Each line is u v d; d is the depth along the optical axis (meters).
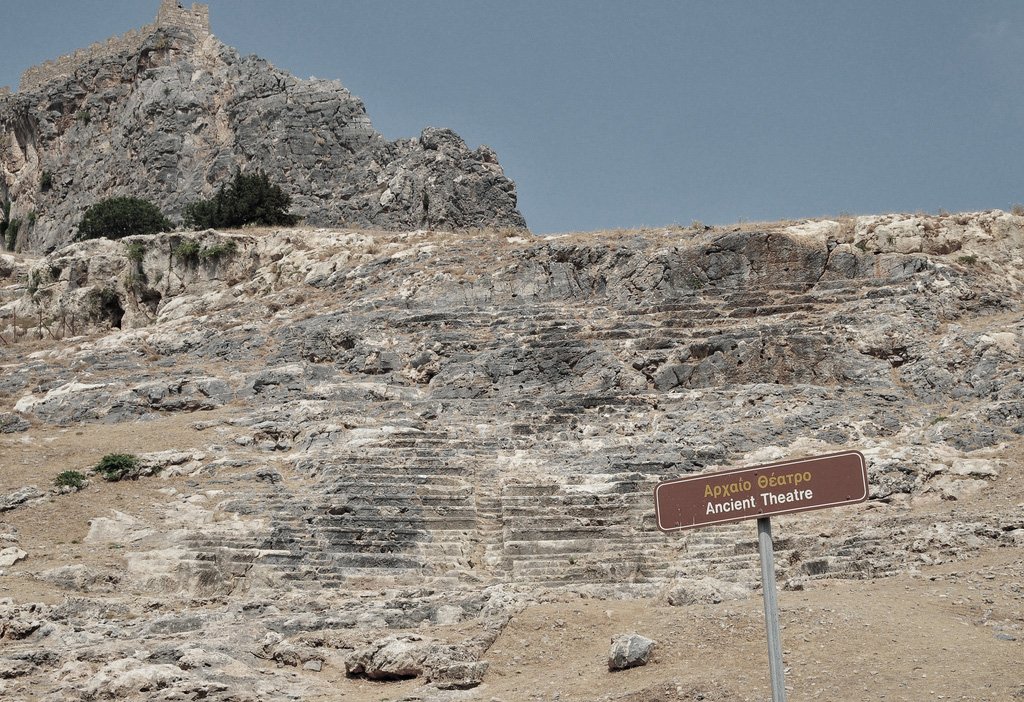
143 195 78.62
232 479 34.91
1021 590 23.55
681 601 23.89
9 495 33.91
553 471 34.44
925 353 39.91
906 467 32.59
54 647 23.58
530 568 30.00
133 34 87.25
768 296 44.47
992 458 33.34
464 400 40.06
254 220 66.31
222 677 21.80
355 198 74.19
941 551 27.30
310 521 31.81
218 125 80.31
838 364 40.41
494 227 72.69
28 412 42.94
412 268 50.50
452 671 21.72
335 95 77.69
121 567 29.84
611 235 51.03
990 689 18.69
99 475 35.47
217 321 50.00
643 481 33.19
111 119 85.31
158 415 42.06
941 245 46.06
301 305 50.47
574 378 41.69
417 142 75.25
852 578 26.75
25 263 68.31
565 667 21.83
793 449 35.28
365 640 23.91
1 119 91.06
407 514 32.09
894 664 19.88
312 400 40.94
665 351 41.69
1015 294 43.88
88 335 54.56
